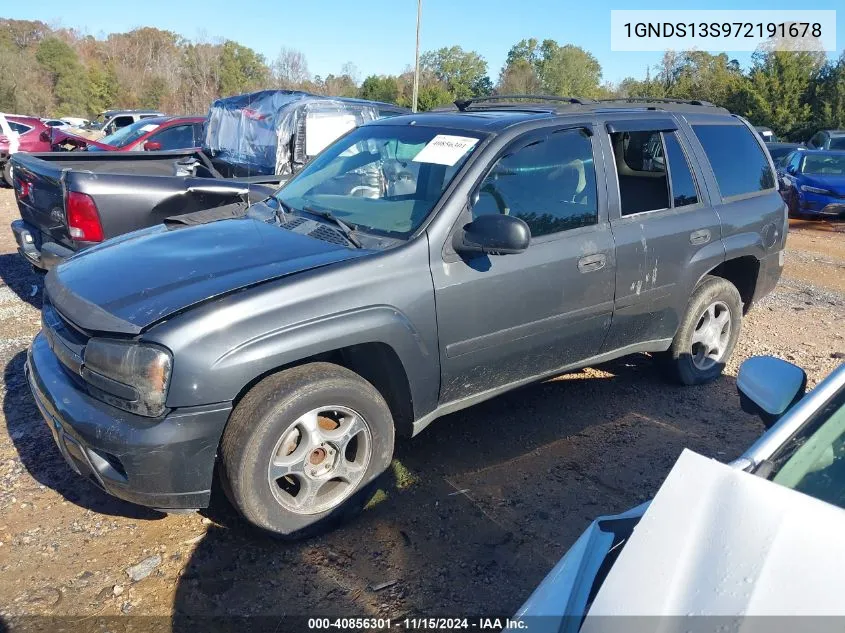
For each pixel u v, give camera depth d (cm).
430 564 312
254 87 7219
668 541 173
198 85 7175
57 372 318
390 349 328
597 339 419
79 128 3070
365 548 322
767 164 539
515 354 378
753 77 3800
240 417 292
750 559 161
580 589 189
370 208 372
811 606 150
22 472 376
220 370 280
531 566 313
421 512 350
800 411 216
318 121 809
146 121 1297
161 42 7912
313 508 321
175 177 573
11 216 1212
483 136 376
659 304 446
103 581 296
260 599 289
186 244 350
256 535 326
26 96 6231
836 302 771
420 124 418
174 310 286
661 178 453
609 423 454
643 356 568
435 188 360
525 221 374
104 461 291
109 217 545
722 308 507
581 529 341
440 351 344
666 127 461
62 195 542
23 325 604
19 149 1705
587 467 399
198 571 304
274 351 290
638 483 384
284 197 421
